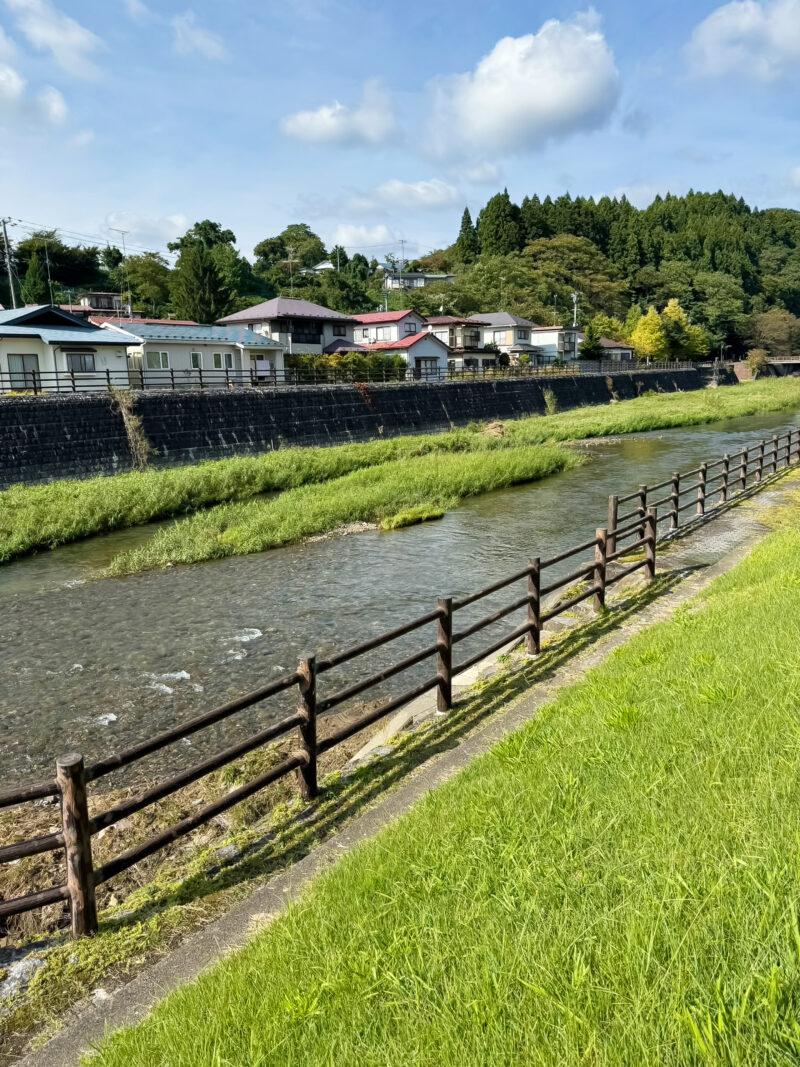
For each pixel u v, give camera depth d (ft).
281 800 18.31
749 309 332.19
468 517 61.77
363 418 111.55
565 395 166.91
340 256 339.57
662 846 10.16
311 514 58.54
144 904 13.57
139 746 12.98
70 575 47.32
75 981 11.46
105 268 261.03
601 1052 6.73
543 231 344.90
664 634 23.11
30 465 70.28
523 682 22.80
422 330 188.03
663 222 403.54
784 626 19.47
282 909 12.70
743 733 13.34
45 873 16.16
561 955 8.41
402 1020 8.06
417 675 28.73
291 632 35.17
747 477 60.75
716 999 7.03
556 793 12.80
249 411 94.27
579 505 65.98
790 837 9.61
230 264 242.99
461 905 10.12
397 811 15.72
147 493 64.69
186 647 33.63
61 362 98.58
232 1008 9.11
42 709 27.66
